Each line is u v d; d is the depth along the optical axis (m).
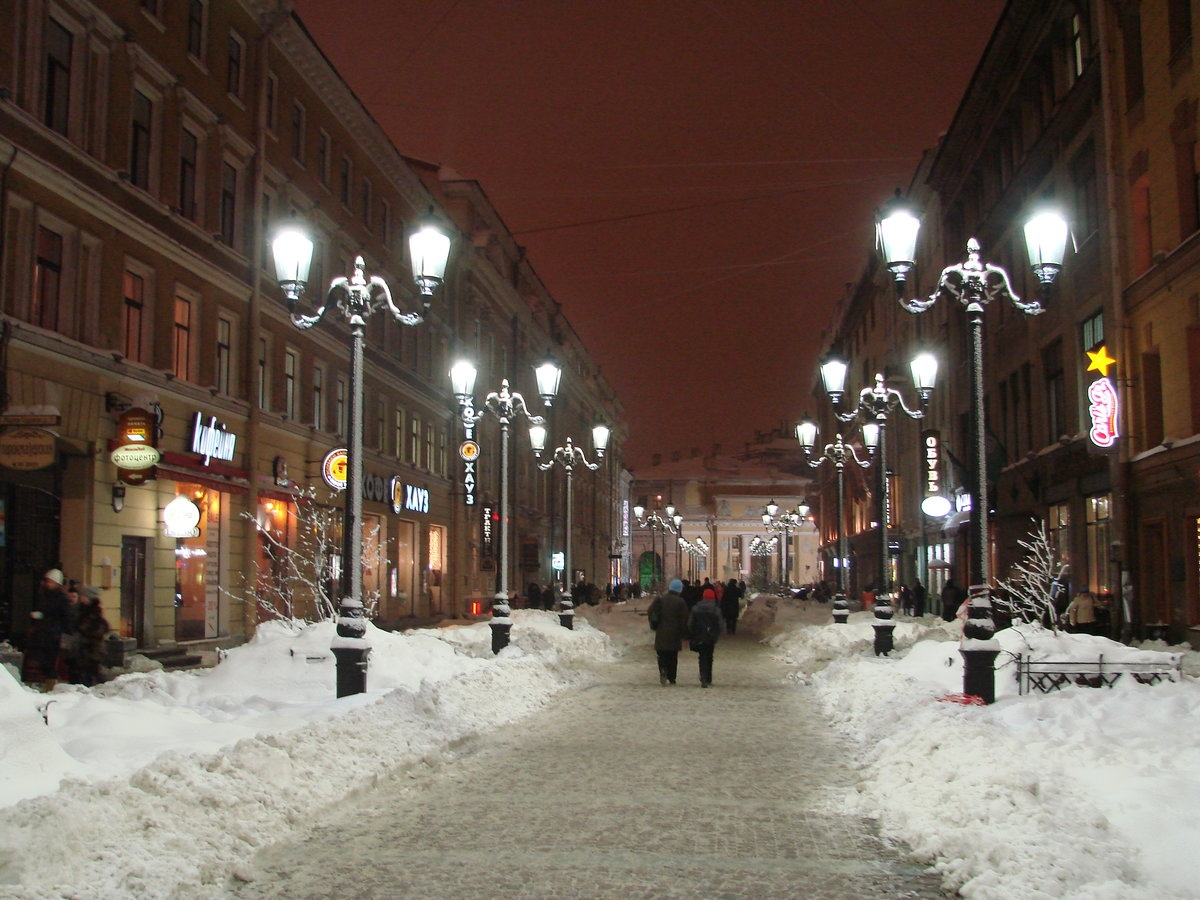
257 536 29.47
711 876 7.33
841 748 12.89
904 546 52.84
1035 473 31.33
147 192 24.33
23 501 21.72
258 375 29.47
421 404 45.72
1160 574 23.72
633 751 12.69
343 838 8.38
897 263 14.32
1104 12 25.27
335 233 35.84
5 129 19.36
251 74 29.53
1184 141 21.77
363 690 13.51
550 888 7.06
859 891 6.98
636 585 96.94
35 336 19.97
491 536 53.97
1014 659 13.91
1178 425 22.19
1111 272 24.95
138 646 23.98
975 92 35.62
